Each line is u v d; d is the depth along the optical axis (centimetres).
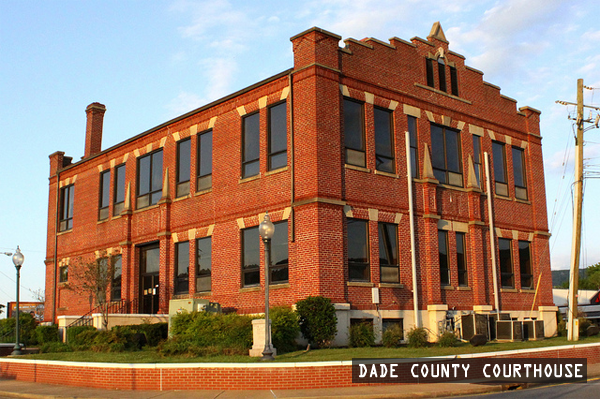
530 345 2177
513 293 2870
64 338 2647
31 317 3095
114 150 3309
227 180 2581
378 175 2409
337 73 2333
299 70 2302
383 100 2491
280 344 1930
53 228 3738
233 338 1938
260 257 2392
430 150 2631
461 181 2753
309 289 2150
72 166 3634
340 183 2258
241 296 2428
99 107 3797
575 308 2623
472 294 2662
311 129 2233
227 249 2530
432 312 2455
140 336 2338
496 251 2823
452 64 2838
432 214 2545
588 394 1423
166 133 2955
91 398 1512
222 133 2647
